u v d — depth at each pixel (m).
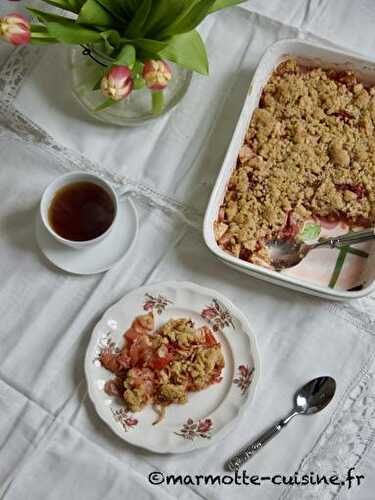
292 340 0.64
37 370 0.62
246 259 0.64
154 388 0.61
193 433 0.60
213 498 0.60
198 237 0.65
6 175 0.65
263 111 0.66
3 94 0.66
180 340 0.61
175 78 0.64
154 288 0.62
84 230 0.61
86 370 0.60
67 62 0.65
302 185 0.66
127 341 0.62
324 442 0.62
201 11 0.52
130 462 0.61
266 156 0.66
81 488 0.60
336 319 0.64
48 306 0.63
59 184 0.61
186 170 0.66
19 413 0.61
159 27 0.55
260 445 0.60
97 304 0.64
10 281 0.64
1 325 0.63
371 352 0.63
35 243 0.65
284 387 0.63
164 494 0.60
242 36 0.69
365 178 0.65
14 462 0.60
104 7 0.54
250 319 0.64
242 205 0.65
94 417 0.61
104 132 0.66
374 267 0.63
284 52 0.66
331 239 0.65
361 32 0.69
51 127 0.66
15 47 0.66
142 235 0.65
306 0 0.69
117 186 0.65
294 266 0.65
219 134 0.67
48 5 0.67
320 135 0.66
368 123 0.66
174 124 0.67
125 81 0.51
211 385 0.62
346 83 0.67
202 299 0.63
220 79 0.68
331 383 0.62
